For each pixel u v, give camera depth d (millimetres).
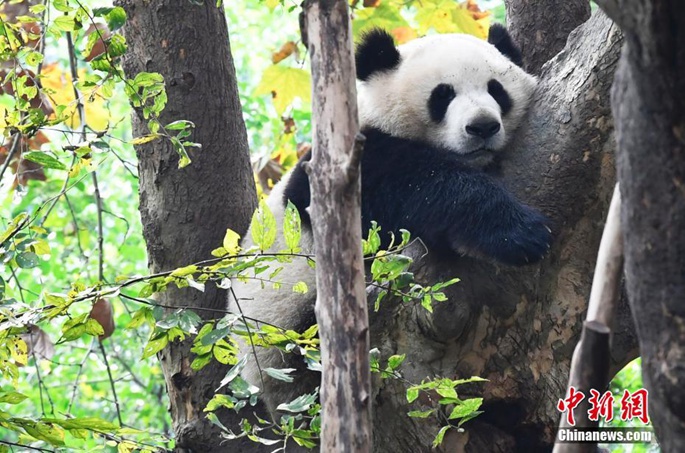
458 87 9289
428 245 7918
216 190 8516
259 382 8578
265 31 20875
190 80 8477
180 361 8344
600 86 6977
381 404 7117
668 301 3674
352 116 4605
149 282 6133
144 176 8602
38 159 6641
